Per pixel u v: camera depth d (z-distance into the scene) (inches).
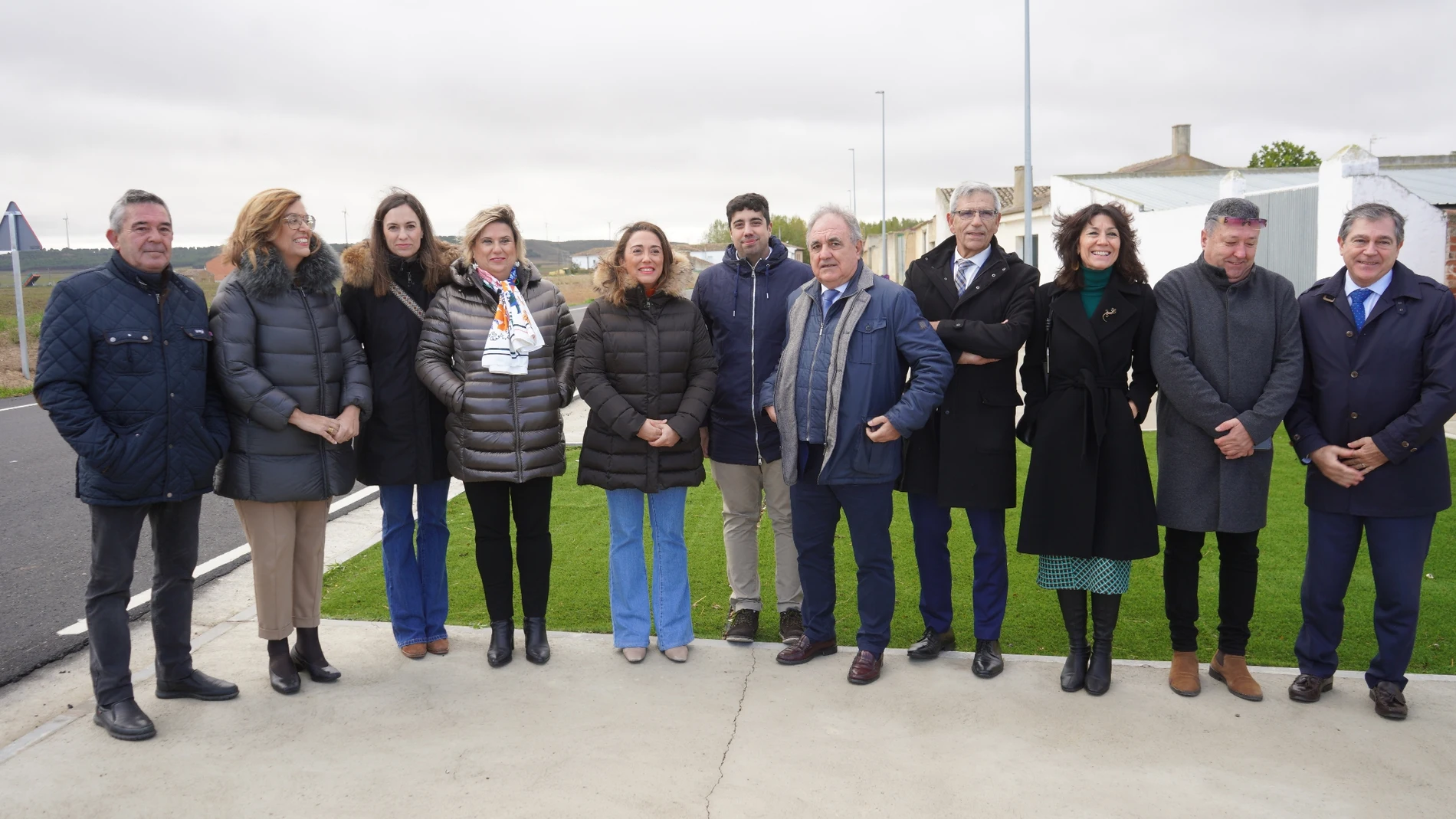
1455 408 126.0
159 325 130.2
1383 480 130.6
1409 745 124.6
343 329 150.0
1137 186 855.1
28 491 287.0
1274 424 133.8
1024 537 143.1
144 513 133.6
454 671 153.0
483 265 156.9
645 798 112.9
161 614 139.1
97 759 122.6
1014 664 154.1
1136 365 145.8
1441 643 160.9
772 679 149.8
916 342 145.6
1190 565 142.4
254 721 134.3
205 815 109.5
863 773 118.6
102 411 127.0
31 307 1049.5
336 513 269.4
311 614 149.1
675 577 160.7
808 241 148.3
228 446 140.6
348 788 115.4
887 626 150.9
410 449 156.0
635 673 152.5
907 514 254.8
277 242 142.4
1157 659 158.6
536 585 159.8
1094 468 139.5
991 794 113.4
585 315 157.6
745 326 167.9
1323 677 138.6
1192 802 111.0
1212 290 138.9
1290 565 201.9
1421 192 628.7
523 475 153.4
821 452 150.6
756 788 115.0
